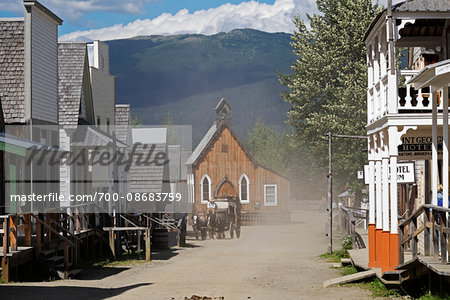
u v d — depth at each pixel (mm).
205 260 30500
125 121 48531
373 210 22219
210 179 71938
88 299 17500
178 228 40688
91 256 29500
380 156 21578
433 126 17719
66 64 36438
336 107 50594
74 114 34500
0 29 30484
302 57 55344
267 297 17875
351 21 51750
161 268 26719
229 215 48594
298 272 24516
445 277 15602
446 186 16750
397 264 19266
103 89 43938
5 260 20453
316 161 54938
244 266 27359
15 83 29891
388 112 19062
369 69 22688
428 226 15938
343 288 19469
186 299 17297
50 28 32812
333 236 45719
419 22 21828
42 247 23188
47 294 18344
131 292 19000
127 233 35625
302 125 55969
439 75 14914
